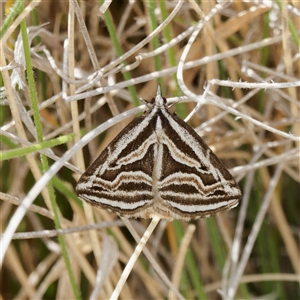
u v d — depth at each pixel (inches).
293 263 8.5
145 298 8.8
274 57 8.3
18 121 7.1
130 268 7.1
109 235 7.8
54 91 8.0
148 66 8.4
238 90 8.1
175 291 7.5
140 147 6.8
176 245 8.1
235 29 7.9
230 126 8.5
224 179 6.8
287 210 8.9
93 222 7.6
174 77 7.5
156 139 6.8
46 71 7.7
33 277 8.5
